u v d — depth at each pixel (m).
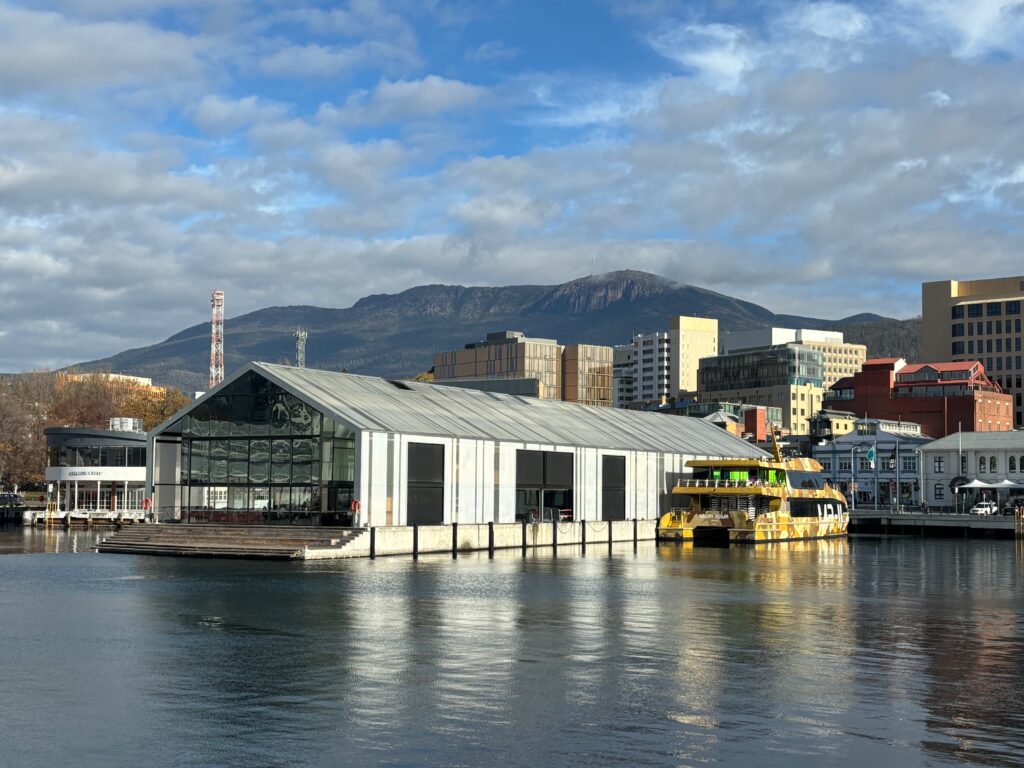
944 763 26.89
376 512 89.94
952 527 146.12
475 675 36.75
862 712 31.88
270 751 27.62
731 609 55.50
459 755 27.34
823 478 191.00
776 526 121.12
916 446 182.50
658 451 125.44
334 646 42.44
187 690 34.34
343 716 31.05
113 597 58.09
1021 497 163.25
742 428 199.38
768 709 32.19
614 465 118.62
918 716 31.45
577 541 108.94
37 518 151.75
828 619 52.03
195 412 96.38
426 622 49.03
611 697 33.56
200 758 27.08
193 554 86.56
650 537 120.31
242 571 73.31
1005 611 56.09
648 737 29.03
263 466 93.19
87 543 108.75
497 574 72.88
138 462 151.62
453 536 94.06
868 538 136.88
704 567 83.12
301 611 52.50
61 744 28.25
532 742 28.48
